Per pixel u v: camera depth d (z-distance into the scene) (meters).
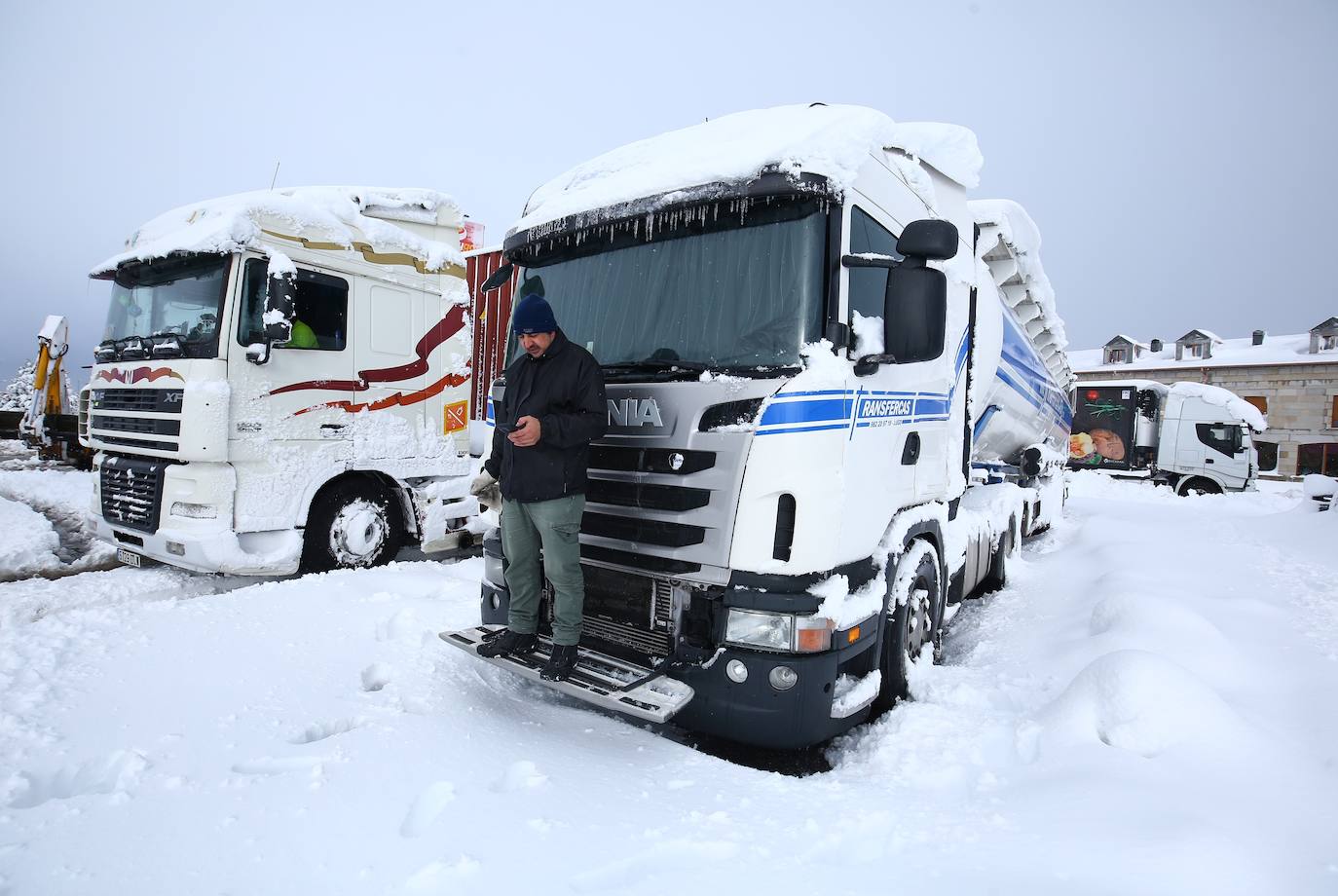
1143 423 20.33
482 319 9.12
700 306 3.57
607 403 3.47
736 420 3.21
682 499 3.30
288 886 2.18
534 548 3.52
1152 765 2.85
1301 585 5.50
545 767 2.93
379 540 6.97
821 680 3.17
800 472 3.13
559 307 4.14
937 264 4.46
